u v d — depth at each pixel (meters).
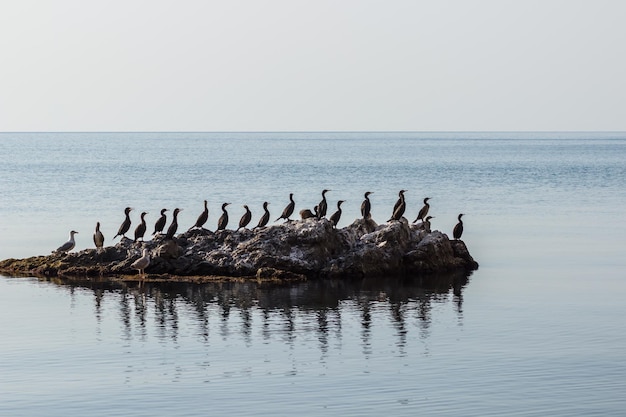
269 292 50.16
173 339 39.69
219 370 35.22
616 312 44.78
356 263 55.00
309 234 55.69
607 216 91.00
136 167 179.38
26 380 34.03
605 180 143.88
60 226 79.88
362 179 144.12
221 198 107.00
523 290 50.72
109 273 54.84
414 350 37.81
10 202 100.88
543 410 30.92
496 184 134.62
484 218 88.94
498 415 30.52
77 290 50.50
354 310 45.44
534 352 37.41
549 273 56.62
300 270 54.41
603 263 60.62
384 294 49.66
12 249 66.38
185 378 34.28
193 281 53.06
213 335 40.38
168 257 55.16
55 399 32.06
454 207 99.75
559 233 77.25
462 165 197.12
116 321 43.03
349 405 31.41
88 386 33.38
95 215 88.50
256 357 36.94
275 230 56.31
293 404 31.52
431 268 56.69
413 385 33.38
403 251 57.41
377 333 40.62
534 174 160.50
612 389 32.91
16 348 38.19
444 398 32.03
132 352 37.66
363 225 59.72
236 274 54.31
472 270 58.25
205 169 172.62
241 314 44.50
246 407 31.27
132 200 103.88
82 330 41.25
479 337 39.84
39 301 47.47
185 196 109.38
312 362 36.19
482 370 35.06
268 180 140.00
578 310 45.28
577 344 38.62
